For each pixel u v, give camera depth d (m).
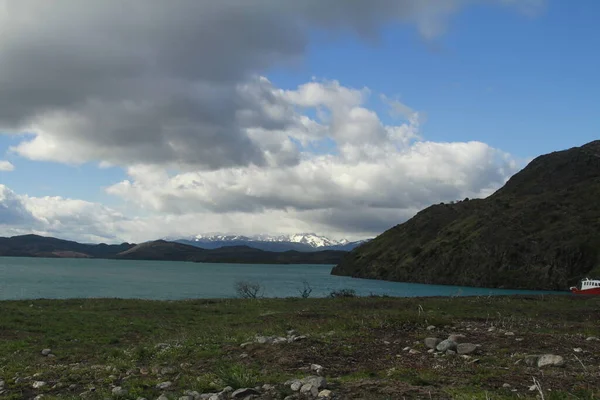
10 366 16.89
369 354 15.44
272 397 10.78
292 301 46.38
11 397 12.47
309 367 13.73
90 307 39.19
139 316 34.50
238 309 40.06
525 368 12.84
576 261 124.56
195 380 12.84
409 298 48.25
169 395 11.42
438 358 14.53
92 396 12.16
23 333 25.27
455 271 149.38
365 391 10.71
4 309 33.66
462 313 32.88
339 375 12.89
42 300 44.66
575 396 10.04
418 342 17.00
